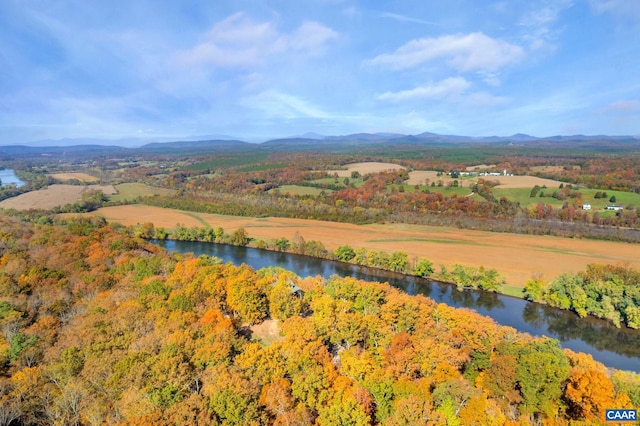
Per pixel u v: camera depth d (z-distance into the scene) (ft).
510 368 143.43
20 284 220.02
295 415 126.00
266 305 217.77
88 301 206.80
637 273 293.43
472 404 128.67
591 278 298.56
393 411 131.95
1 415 115.85
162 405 125.08
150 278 237.45
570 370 156.25
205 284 223.10
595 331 266.57
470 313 206.39
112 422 118.73
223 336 161.17
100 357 144.87
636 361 227.40
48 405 125.70
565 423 131.85
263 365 145.28
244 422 117.91
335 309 206.59
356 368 148.05
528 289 310.86
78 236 336.90
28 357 153.79
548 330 268.82
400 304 201.87
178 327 166.09
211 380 134.10
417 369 157.79
